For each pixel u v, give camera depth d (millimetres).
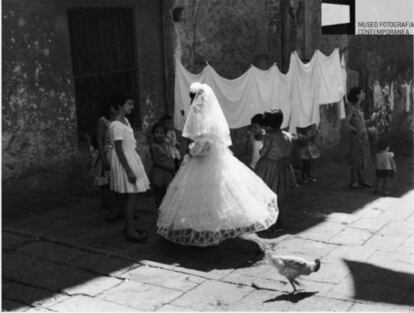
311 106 10703
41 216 7562
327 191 10203
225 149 6664
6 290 5285
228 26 10477
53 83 7730
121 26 8727
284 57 11773
